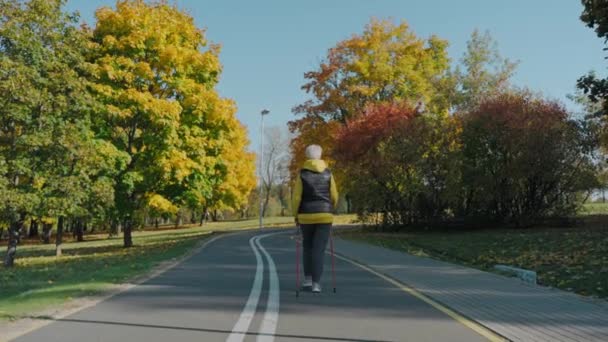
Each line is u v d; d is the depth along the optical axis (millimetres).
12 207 18578
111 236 50875
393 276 10820
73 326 6332
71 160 20500
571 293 8766
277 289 9117
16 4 19406
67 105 20094
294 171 38969
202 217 64875
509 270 11344
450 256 16156
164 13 26406
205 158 26047
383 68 35219
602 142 24484
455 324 6504
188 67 26031
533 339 5754
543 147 24000
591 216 30156
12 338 5770
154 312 7152
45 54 19578
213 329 6188
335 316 6922
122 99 23469
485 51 44781
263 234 31625
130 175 24109
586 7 17922
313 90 37531
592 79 18750
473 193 26688
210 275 11039
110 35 24594
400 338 5820
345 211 63719
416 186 25359
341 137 27500
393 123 26062
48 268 17531
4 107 18547
